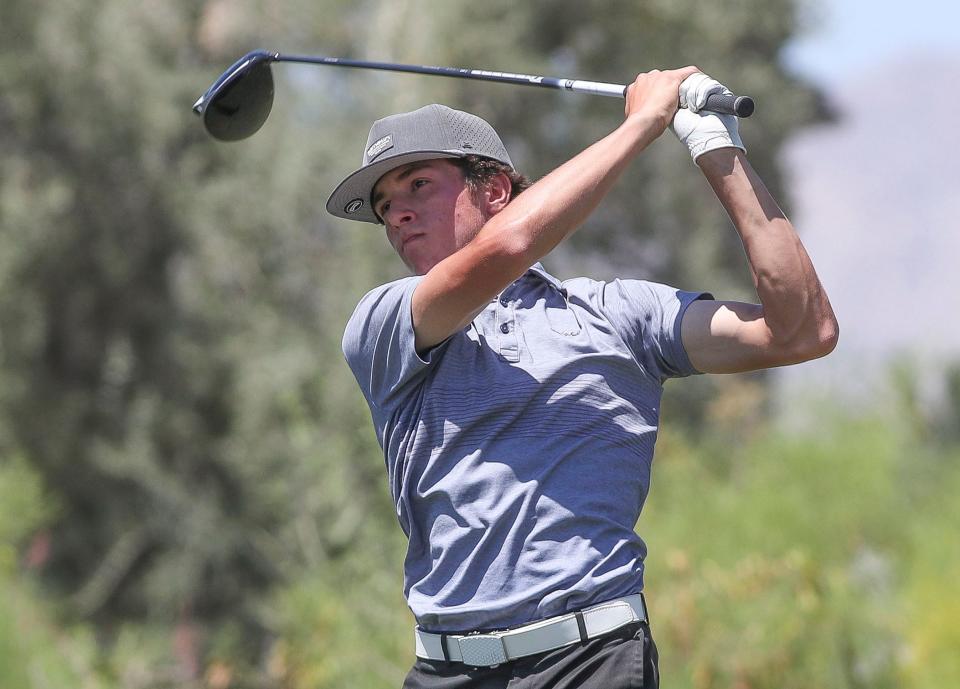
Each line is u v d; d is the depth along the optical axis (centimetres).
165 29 4378
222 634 2911
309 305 4191
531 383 1073
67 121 4094
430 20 3981
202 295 4228
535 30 4494
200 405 4241
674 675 2091
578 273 4775
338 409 3253
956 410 3016
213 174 4350
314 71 4416
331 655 2300
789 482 2748
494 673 1063
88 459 4134
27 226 3994
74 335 4247
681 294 1138
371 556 2416
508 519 1055
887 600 2386
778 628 2123
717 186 1092
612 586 1055
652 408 1122
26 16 3997
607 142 1070
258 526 3772
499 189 1170
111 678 2617
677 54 4744
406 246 1158
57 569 4038
